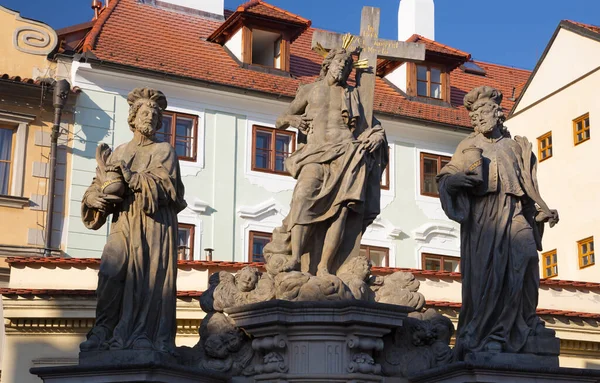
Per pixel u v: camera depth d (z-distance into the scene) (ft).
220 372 34.14
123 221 34.50
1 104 85.15
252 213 88.79
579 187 94.22
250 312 34.12
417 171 94.84
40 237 83.76
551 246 95.86
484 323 34.40
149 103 36.06
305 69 95.30
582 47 95.71
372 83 38.86
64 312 59.41
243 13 91.15
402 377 34.60
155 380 31.89
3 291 59.93
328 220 36.73
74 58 87.66
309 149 37.27
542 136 98.43
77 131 86.63
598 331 63.05
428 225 94.27
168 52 90.99
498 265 34.76
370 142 37.01
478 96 36.70
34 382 58.80
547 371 32.73
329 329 33.71
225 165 89.04
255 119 90.79
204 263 61.62
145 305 33.83
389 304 33.96
